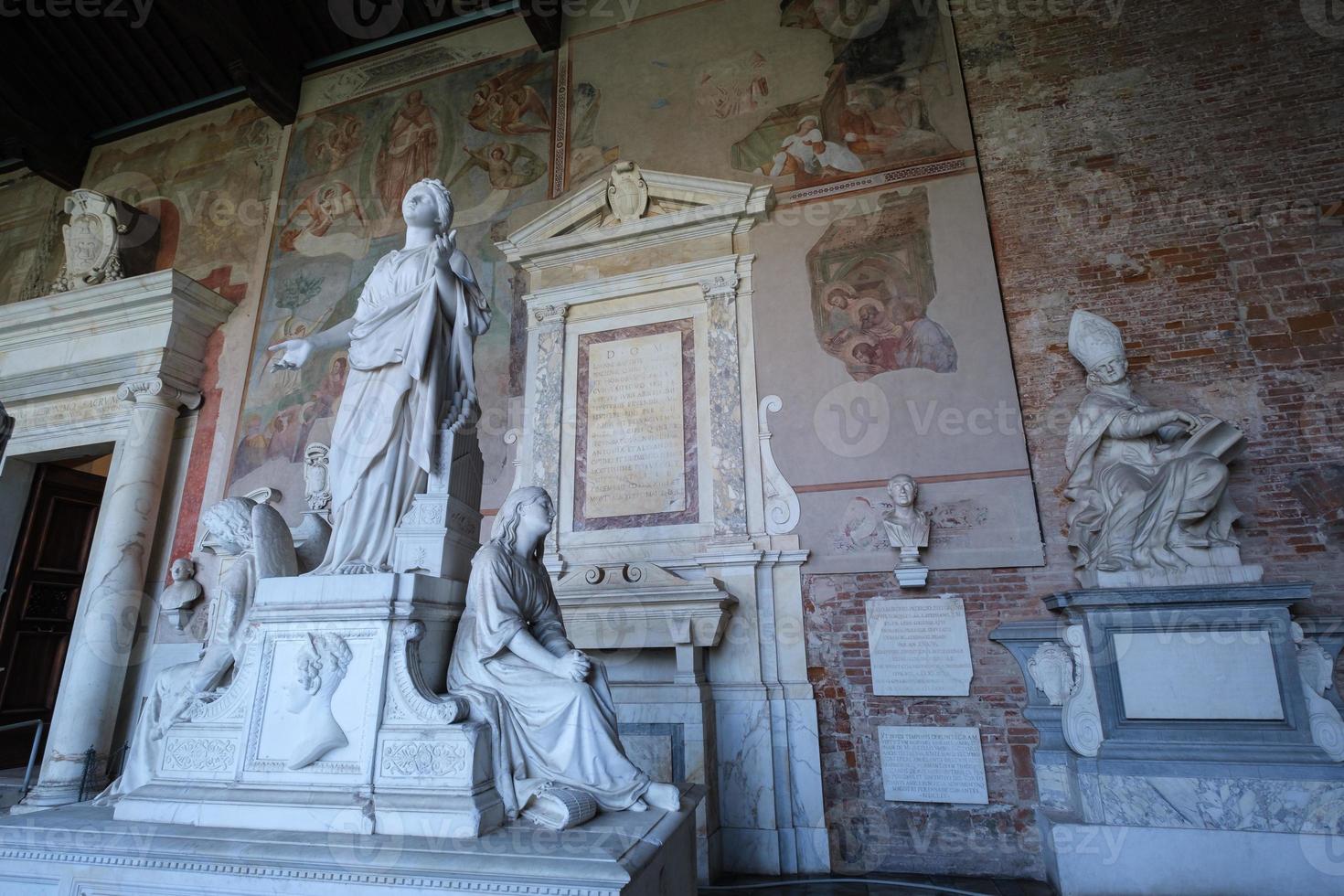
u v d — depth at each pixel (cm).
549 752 226
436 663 241
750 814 430
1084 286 492
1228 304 465
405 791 206
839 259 539
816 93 593
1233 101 505
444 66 732
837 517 482
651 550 505
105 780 571
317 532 307
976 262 511
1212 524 403
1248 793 345
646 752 423
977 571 449
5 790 579
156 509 637
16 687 665
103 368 676
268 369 671
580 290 585
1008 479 461
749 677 460
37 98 801
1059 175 522
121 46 764
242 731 225
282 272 707
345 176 725
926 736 432
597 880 170
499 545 255
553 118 666
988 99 555
